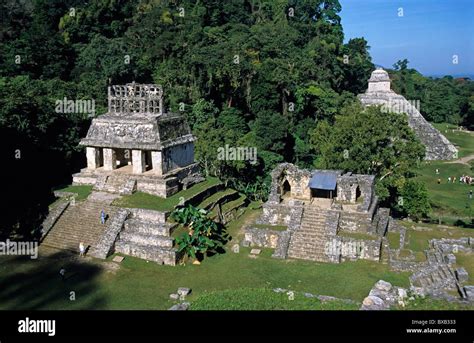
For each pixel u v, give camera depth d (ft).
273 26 333.01
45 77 236.02
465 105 393.50
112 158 142.31
